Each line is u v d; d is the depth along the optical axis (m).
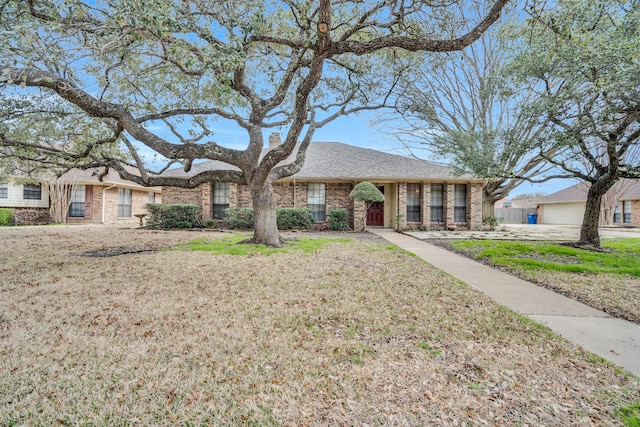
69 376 2.40
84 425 1.92
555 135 7.29
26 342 2.92
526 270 6.36
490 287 5.17
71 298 4.19
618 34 5.41
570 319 3.77
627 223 22.58
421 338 3.15
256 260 6.88
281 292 4.56
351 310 3.86
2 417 1.96
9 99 6.43
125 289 4.64
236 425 1.94
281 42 5.19
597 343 3.13
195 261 6.73
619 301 4.46
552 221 28.81
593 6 5.63
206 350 2.82
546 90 7.47
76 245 9.16
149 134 6.73
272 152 7.85
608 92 5.69
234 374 2.47
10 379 2.35
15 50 3.53
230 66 4.30
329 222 14.47
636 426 1.95
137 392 2.22
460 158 9.50
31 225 16.72
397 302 4.20
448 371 2.55
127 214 20.58
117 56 6.50
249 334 3.16
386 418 2.00
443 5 5.25
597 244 9.59
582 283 5.43
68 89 5.32
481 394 2.25
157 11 3.51
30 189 17.66
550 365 2.67
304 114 6.85
